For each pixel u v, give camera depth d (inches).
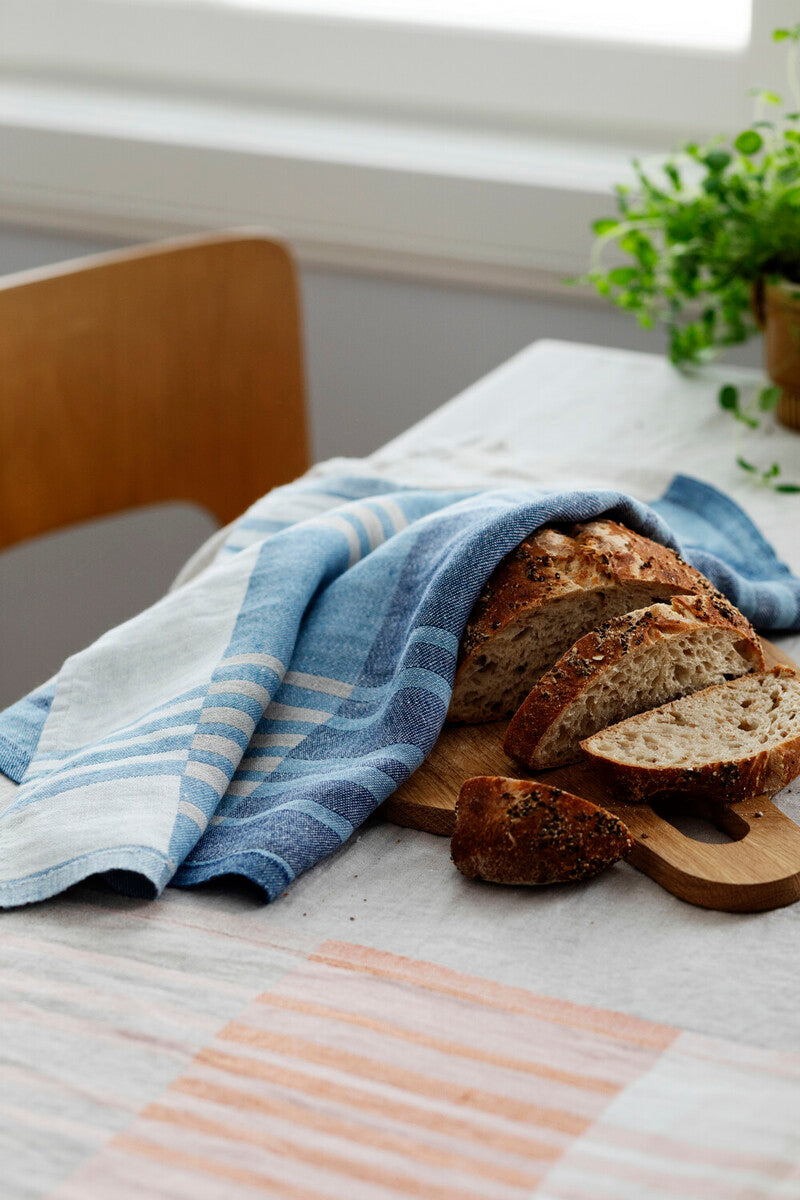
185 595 53.2
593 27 97.3
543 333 99.0
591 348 82.5
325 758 49.1
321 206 99.8
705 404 72.6
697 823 47.9
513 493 55.5
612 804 47.8
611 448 68.0
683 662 50.0
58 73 116.5
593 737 48.5
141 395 75.4
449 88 103.0
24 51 116.3
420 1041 41.8
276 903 45.6
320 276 104.7
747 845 46.1
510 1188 38.8
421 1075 41.1
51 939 44.5
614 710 49.6
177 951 44.1
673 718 49.3
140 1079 41.0
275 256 78.4
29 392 70.5
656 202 73.2
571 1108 40.3
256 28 107.0
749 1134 39.6
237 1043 41.8
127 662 51.9
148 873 44.9
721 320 81.4
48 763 49.5
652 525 53.4
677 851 45.9
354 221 99.4
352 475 61.3
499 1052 41.5
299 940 44.5
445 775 49.1
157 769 47.7
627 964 43.7
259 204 101.8
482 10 100.5
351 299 104.4
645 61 95.7
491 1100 40.5
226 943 44.4
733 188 69.1
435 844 47.6
